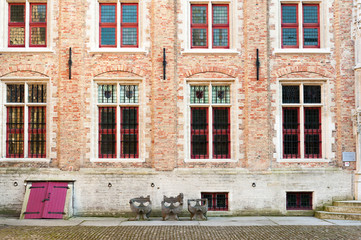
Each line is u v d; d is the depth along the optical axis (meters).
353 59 12.06
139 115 12.10
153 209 11.62
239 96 12.07
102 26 12.40
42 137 12.12
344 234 8.98
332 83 12.11
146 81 12.08
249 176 11.74
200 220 10.90
